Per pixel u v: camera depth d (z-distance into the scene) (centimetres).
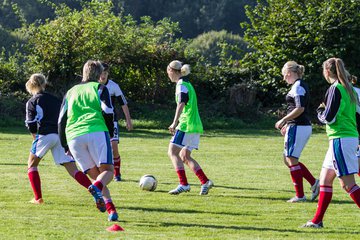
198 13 9881
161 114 4478
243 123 4394
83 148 1308
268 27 4712
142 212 1431
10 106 4284
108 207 1309
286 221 1356
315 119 4534
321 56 4491
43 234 1174
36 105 1499
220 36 7712
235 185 1880
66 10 4941
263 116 4562
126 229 1233
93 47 4691
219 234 1205
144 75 4806
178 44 4944
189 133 1692
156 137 3616
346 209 1508
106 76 1892
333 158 1241
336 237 1195
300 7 4697
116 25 4872
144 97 4806
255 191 1767
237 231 1238
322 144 3319
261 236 1192
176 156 1705
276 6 4722
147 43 4862
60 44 4612
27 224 1270
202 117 4462
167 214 1412
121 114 4384
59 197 1606
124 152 2809
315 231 1248
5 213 1391
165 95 4825
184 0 9919
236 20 9919
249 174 2144
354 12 4556
